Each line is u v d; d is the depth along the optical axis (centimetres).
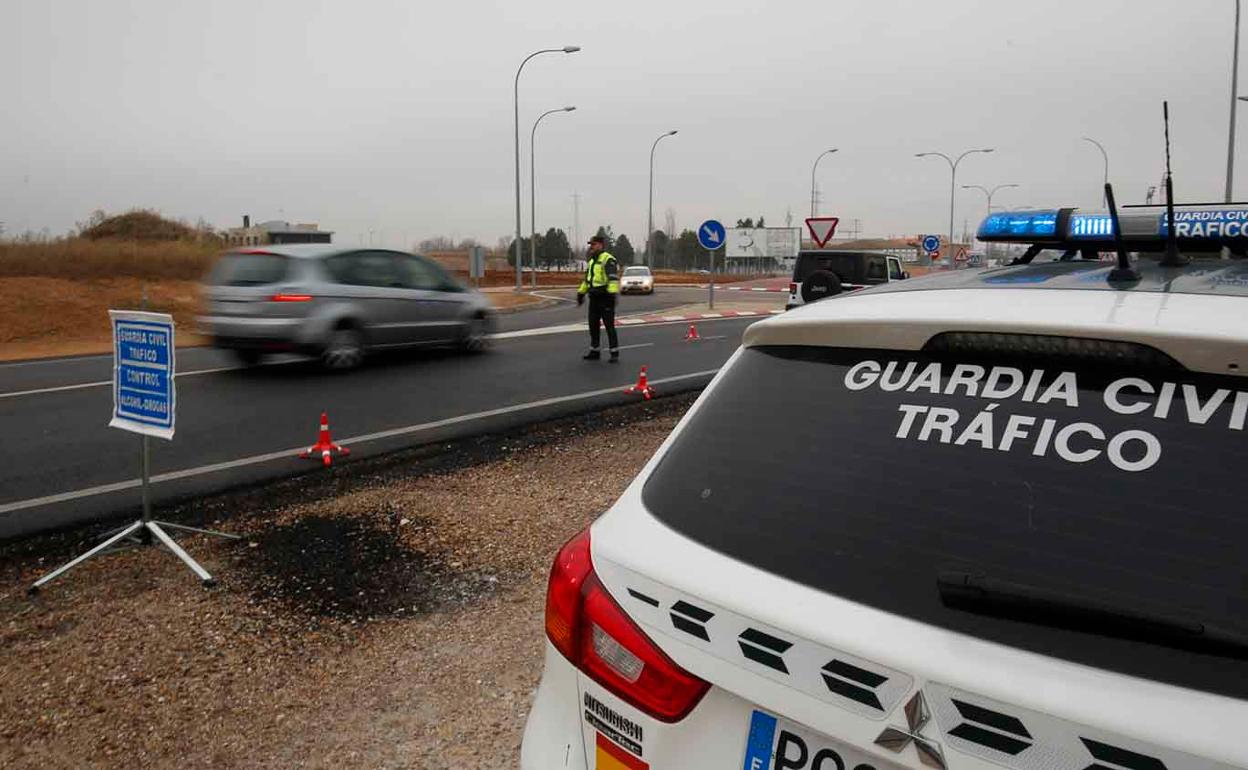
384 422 882
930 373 171
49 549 531
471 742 325
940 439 160
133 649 400
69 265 2811
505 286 4803
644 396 1029
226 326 1173
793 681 144
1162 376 147
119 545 535
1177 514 133
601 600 176
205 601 453
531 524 568
